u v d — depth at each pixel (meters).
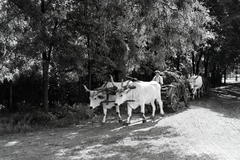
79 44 14.15
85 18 13.12
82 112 14.20
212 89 32.91
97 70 17.16
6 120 12.73
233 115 14.00
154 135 9.68
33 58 11.73
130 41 13.95
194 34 12.19
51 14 12.22
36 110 14.06
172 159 7.02
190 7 11.85
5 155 7.89
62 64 12.38
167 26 11.73
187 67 30.50
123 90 11.42
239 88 36.06
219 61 28.39
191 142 8.62
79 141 9.30
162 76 16.00
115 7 12.15
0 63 12.39
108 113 15.56
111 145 8.52
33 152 8.12
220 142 8.63
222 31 23.17
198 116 13.28
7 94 16.80
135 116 14.27
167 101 14.49
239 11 22.92
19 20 12.19
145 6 11.17
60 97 17.45
